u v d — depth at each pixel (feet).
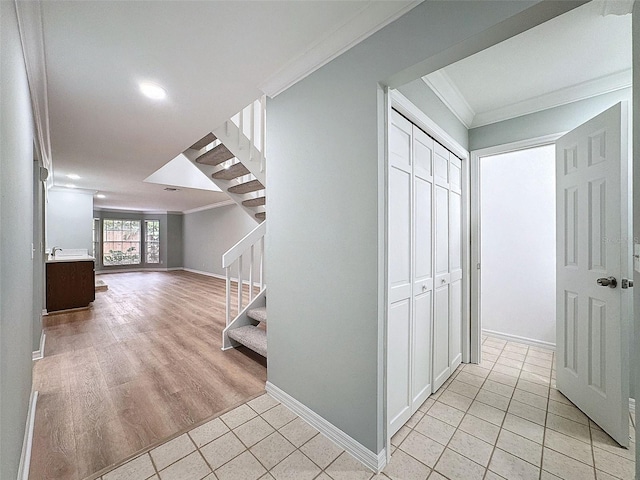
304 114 6.10
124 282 24.70
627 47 5.88
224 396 6.98
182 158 18.06
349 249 5.24
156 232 34.40
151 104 7.53
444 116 7.52
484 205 11.42
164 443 5.38
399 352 5.86
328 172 5.61
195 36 5.10
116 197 22.93
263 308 10.61
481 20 3.76
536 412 6.48
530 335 10.48
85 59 5.65
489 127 8.70
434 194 7.24
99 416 6.15
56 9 4.38
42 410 6.33
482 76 6.88
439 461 5.07
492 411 6.52
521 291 10.66
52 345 10.16
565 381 7.05
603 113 5.95
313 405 5.95
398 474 4.79
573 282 6.78
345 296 5.31
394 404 5.72
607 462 5.03
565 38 5.64
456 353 8.68
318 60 5.63
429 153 7.09
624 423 5.38
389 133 5.01
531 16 3.49
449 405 6.75
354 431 5.17
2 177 3.20
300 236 6.23
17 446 4.25
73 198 19.04
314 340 5.91
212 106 7.65
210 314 14.34
